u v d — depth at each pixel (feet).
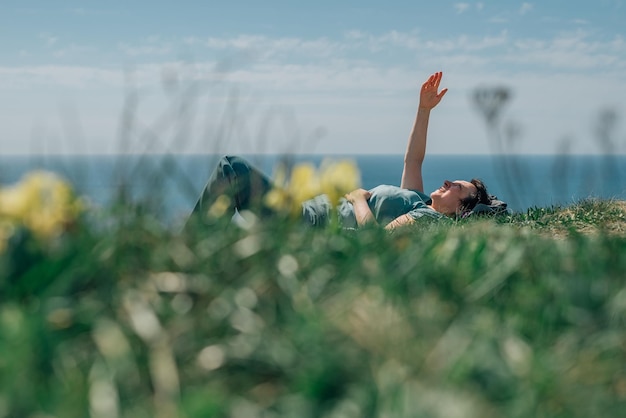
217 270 8.00
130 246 7.83
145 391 5.83
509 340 6.95
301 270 8.48
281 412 5.70
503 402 5.81
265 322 7.14
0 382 5.51
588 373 6.56
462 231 13.17
